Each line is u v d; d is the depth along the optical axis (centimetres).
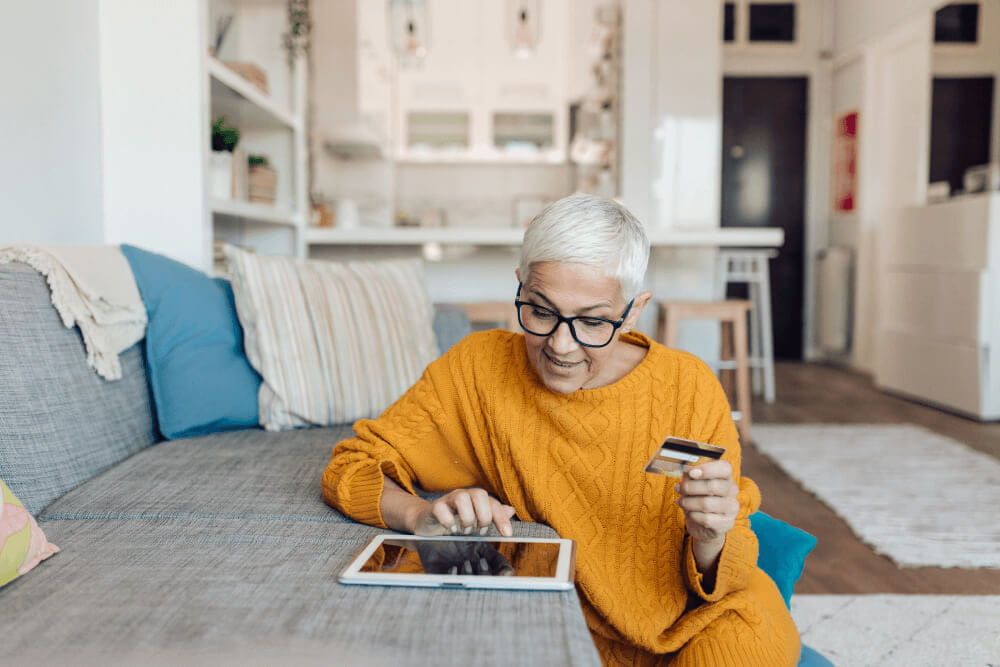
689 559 107
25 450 131
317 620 80
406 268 246
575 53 656
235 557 100
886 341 555
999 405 446
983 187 475
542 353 104
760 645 105
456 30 661
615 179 488
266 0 350
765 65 711
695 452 93
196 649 74
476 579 88
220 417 188
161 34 237
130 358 176
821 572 226
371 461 119
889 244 555
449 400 124
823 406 495
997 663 172
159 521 120
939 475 327
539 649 74
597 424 113
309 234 368
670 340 379
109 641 75
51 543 105
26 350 136
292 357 196
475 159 679
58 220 213
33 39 200
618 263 98
